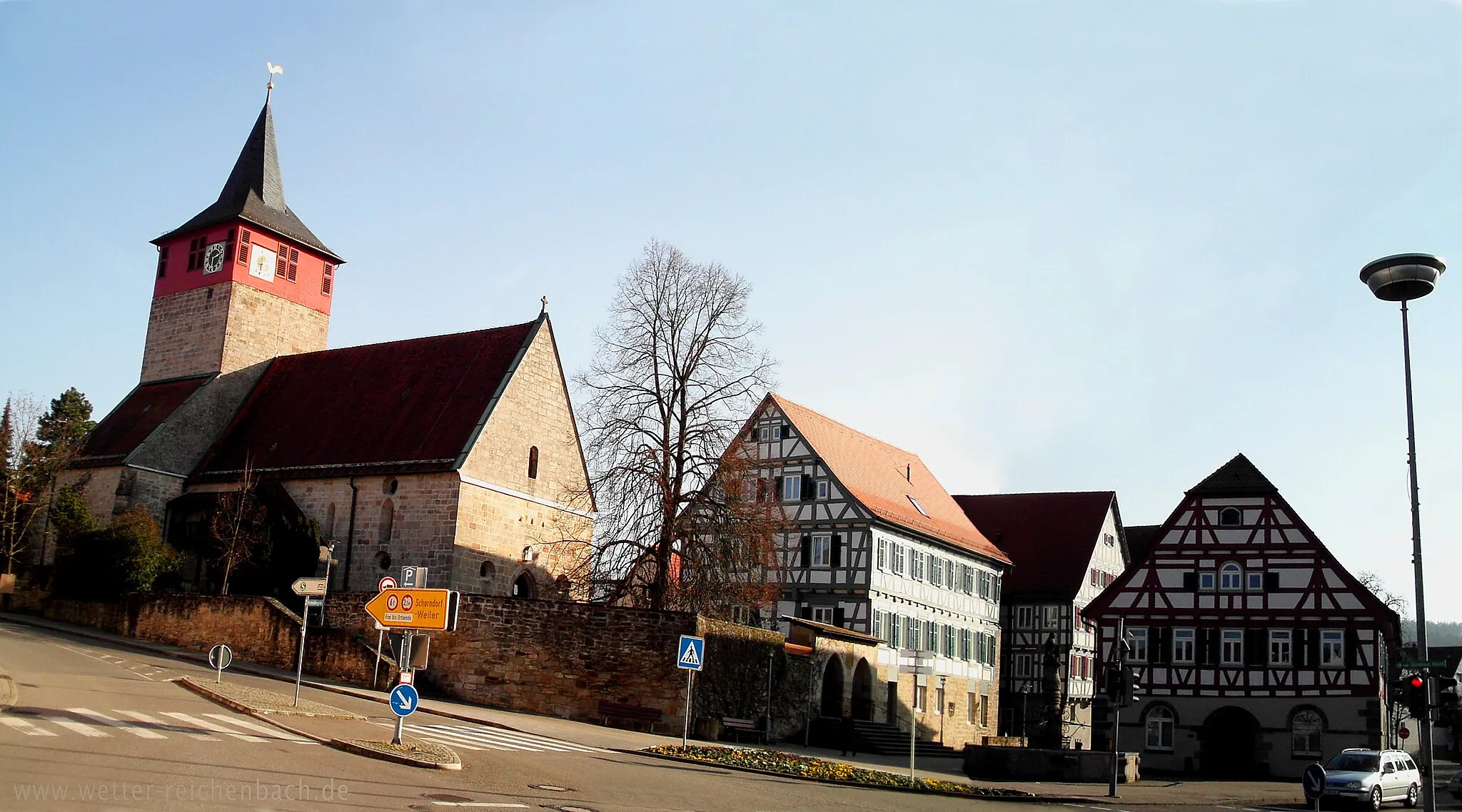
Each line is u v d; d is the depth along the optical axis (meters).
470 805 17.86
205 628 45.72
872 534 56.78
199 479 57.25
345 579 51.22
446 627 24.08
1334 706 53.50
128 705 27.00
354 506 51.72
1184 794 38.00
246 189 63.78
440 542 48.78
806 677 47.22
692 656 31.77
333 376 59.16
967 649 66.38
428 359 56.19
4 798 14.58
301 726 26.03
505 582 51.03
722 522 43.34
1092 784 39.62
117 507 55.00
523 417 52.59
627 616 39.97
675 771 26.69
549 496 53.78
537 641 40.31
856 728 48.59
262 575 50.31
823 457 59.06
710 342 44.66
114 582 50.75
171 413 58.03
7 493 58.47
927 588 62.19
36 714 23.66
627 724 39.06
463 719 33.88
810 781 29.03
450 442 50.34
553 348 54.72
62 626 49.69
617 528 43.25
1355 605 54.06
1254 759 54.31
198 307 62.38
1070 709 70.81
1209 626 56.12
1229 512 56.94
